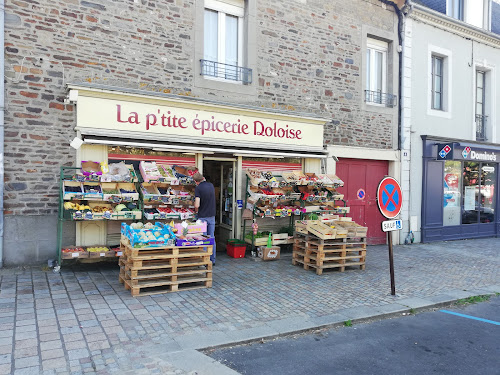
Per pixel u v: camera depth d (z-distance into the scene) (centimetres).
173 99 691
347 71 940
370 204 1009
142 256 508
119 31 666
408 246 1022
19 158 595
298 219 885
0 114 574
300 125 858
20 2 590
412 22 1051
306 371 343
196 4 736
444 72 1147
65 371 313
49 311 438
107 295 503
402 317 500
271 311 481
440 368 358
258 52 812
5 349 344
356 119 959
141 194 653
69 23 625
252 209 773
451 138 1123
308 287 592
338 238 692
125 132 657
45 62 609
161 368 327
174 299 507
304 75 874
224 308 483
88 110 628
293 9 855
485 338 436
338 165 949
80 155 638
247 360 360
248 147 800
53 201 621
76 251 589
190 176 704
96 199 601
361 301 536
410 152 1061
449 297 573
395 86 1027
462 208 1191
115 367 324
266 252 754
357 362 365
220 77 786
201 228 586
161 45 704
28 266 607
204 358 350
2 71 575
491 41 1233
